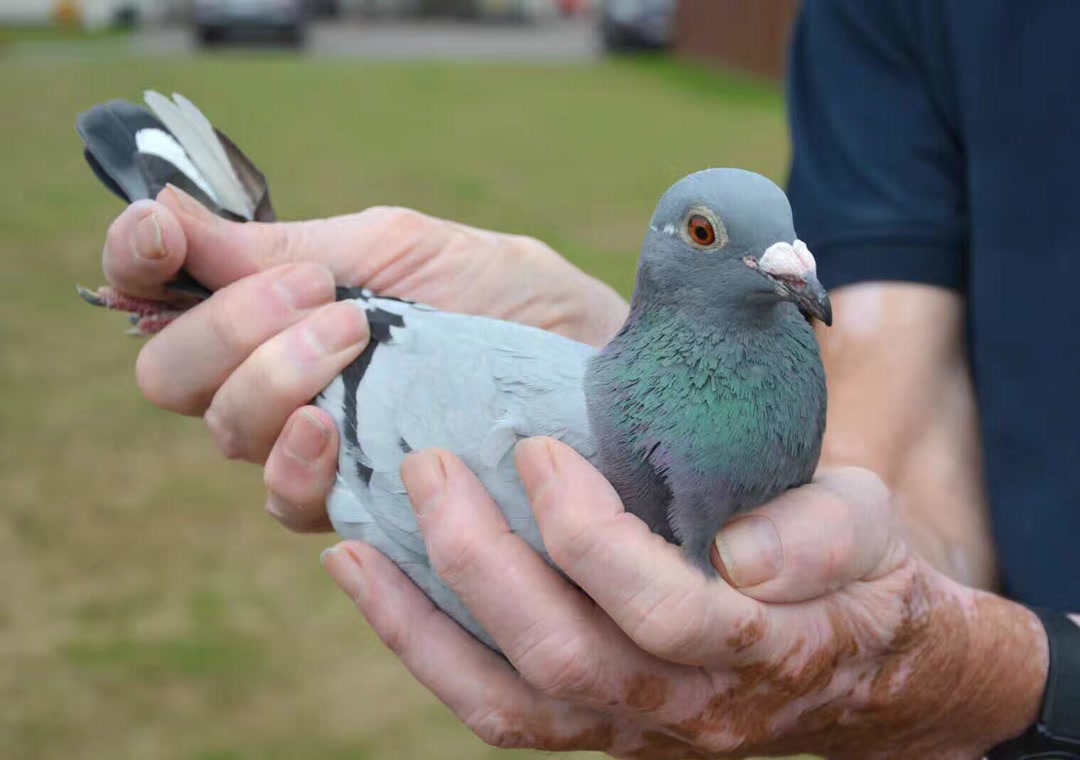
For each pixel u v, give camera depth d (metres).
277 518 0.45
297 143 2.37
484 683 0.40
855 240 0.49
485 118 2.78
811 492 0.38
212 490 0.98
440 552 0.37
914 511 0.48
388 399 0.43
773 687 0.38
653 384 0.39
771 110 2.94
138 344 1.31
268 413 0.42
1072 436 0.45
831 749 0.42
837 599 0.38
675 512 0.38
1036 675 0.42
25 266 1.56
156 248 0.41
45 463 1.01
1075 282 0.45
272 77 3.36
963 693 0.41
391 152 2.29
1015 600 0.46
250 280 0.42
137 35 4.88
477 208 1.79
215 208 0.47
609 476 0.39
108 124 0.47
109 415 1.12
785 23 3.53
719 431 0.38
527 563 0.37
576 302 0.49
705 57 4.23
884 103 0.50
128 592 0.82
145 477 1.00
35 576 0.84
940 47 0.48
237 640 0.77
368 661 0.75
